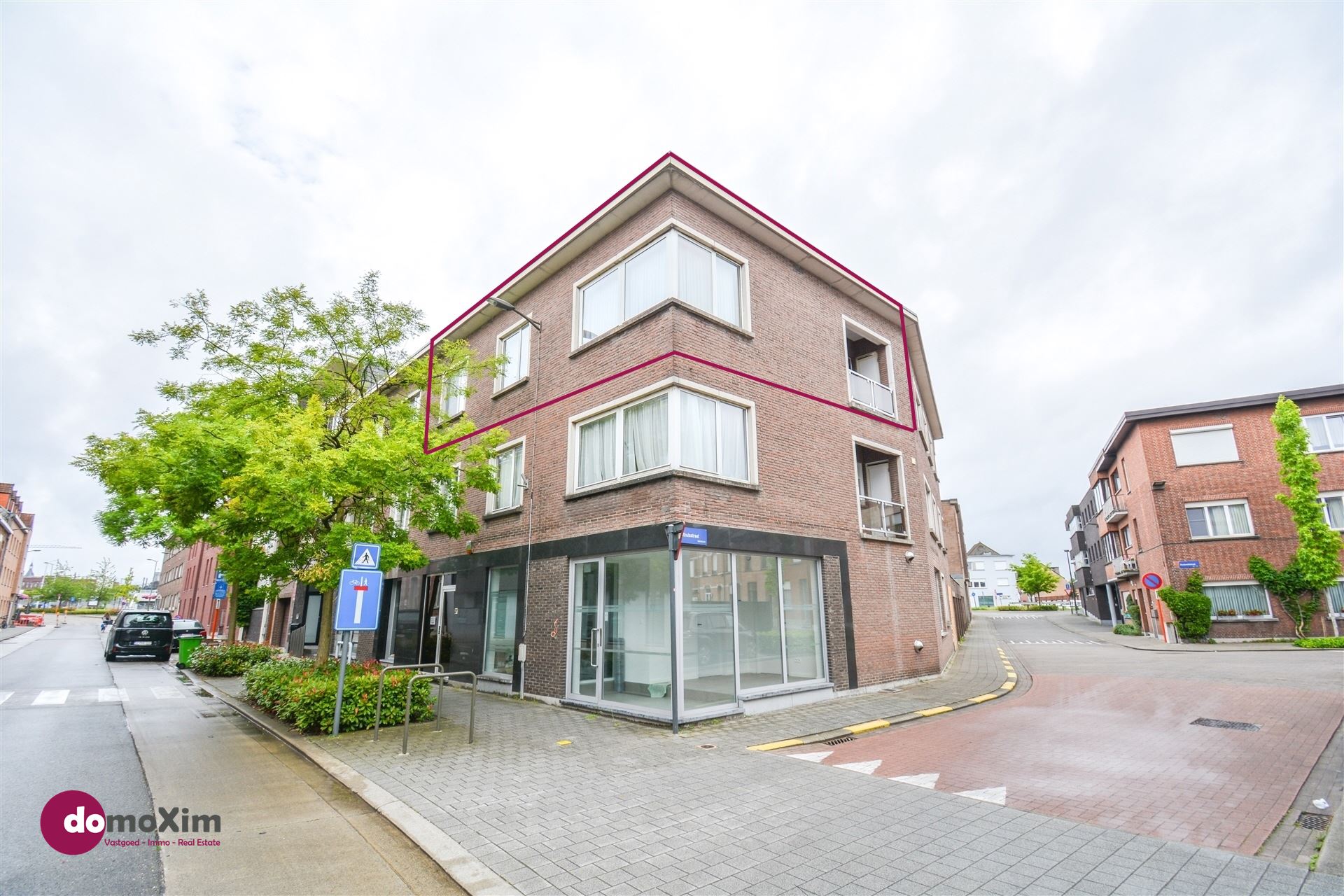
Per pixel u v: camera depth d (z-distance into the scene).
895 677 12.77
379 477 9.09
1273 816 5.14
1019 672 15.30
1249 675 12.96
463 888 4.04
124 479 8.42
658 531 9.47
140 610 21.22
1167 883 4.00
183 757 7.45
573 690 10.70
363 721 8.70
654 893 3.94
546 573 11.59
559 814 5.32
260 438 8.34
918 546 14.74
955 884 4.02
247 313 10.14
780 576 10.97
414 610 15.85
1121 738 7.83
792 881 4.09
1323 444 22.66
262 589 9.67
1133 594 30.89
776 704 10.12
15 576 59.12
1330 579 20.61
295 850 4.66
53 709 10.91
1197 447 24.00
